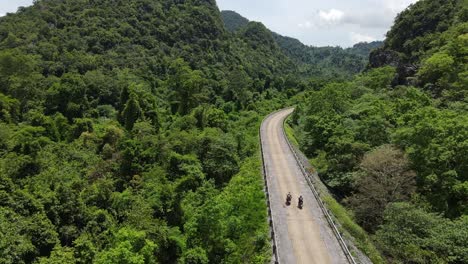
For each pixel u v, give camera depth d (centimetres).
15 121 7338
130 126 7175
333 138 4856
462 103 5394
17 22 13975
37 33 12825
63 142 6262
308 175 4409
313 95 7694
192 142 5619
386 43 12000
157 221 3725
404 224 3031
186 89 9406
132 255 2816
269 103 11375
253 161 5081
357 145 4403
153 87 11238
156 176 4759
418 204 3419
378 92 8281
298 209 3531
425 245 2802
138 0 17038
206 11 19312
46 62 10681
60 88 7900
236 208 3566
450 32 8356
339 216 3456
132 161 5131
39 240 3164
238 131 7125
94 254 3127
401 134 4247
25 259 2970
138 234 3083
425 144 3938
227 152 5256
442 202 3503
